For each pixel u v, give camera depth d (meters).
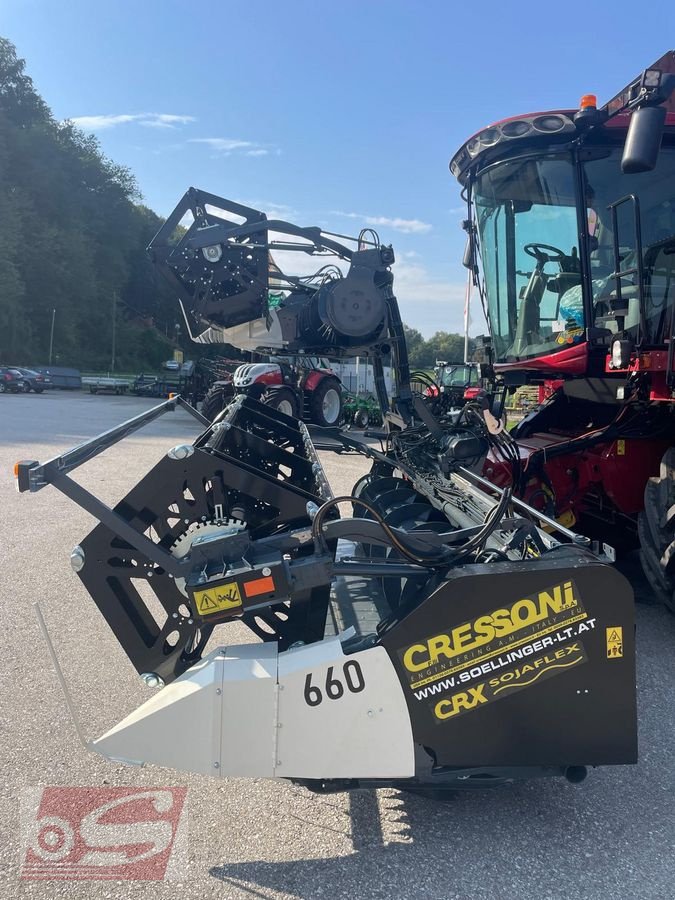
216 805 2.48
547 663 2.13
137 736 2.12
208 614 2.23
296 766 2.12
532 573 2.11
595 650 2.14
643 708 3.21
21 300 54.81
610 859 2.23
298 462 3.58
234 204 4.86
